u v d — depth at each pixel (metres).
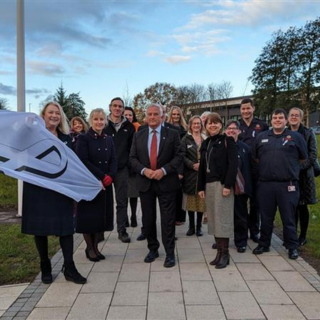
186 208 5.75
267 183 4.86
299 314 3.24
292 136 4.79
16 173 3.59
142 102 53.12
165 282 3.96
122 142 5.74
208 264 4.54
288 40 45.22
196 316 3.21
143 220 4.69
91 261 4.67
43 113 4.07
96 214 4.52
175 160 4.48
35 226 3.79
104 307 3.39
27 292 3.73
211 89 55.38
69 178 3.98
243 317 3.19
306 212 5.32
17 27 6.96
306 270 4.31
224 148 4.44
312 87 43.06
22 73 7.02
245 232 5.12
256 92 47.50
